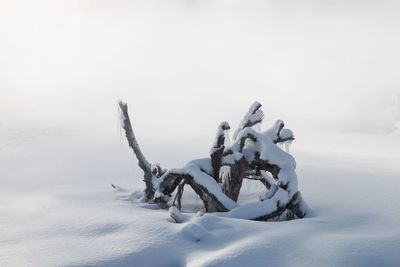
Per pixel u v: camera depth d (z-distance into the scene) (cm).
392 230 589
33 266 511
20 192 992
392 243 531
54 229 650
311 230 598
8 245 590
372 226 618
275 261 502
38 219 714
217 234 584
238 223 621
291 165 749
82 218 695
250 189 1007
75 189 993
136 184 1073
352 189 909
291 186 727
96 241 589
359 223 639
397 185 948
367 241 538
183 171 786
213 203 762
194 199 921
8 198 920
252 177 881
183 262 530
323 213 723
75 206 788
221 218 636
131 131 838
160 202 805
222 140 779
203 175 773
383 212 695
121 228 630
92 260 525
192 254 541
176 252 548
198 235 577
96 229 637
